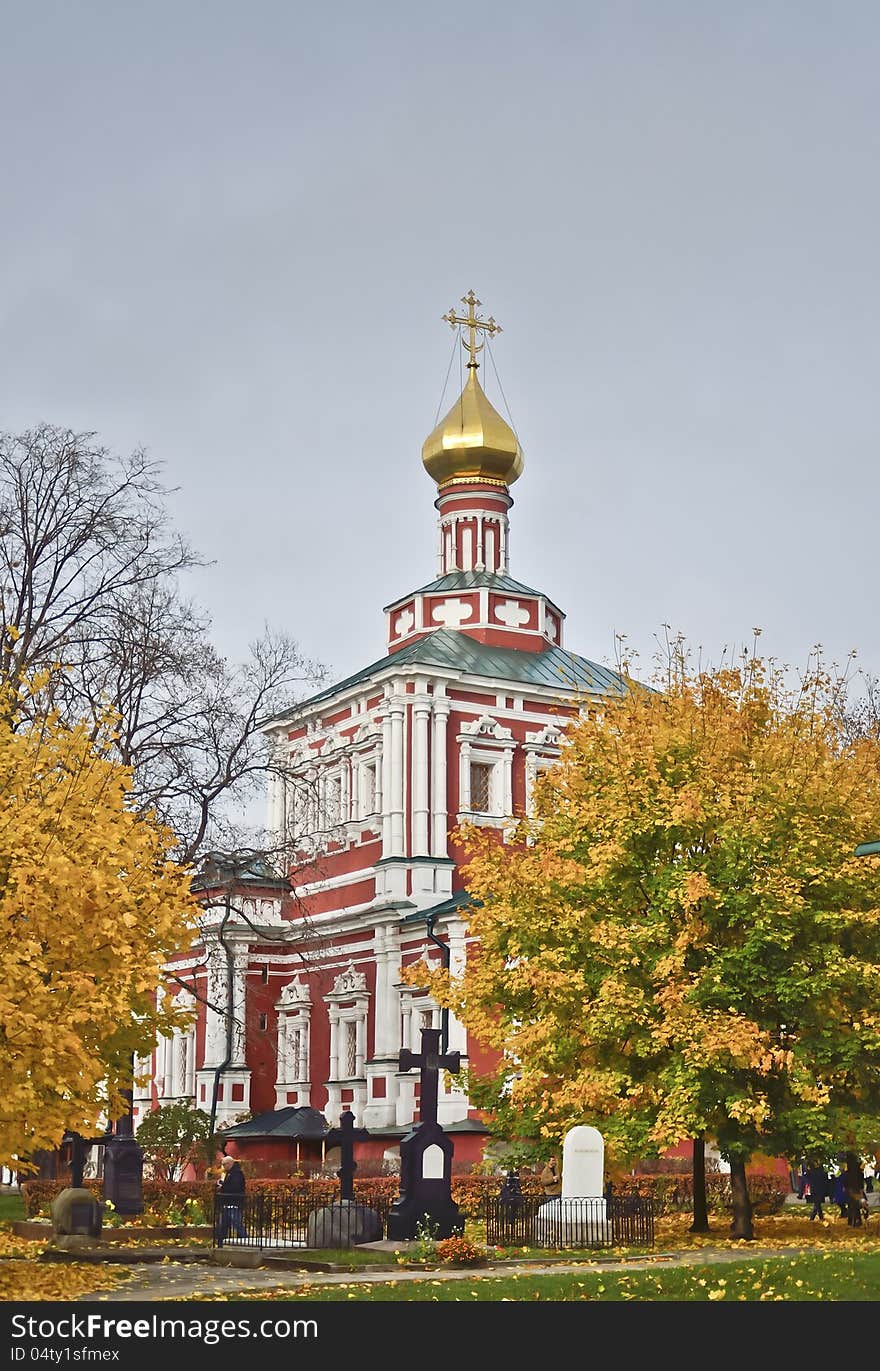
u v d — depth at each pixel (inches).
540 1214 1071.6
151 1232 1186.0
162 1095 2576.3
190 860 1544.0
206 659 1565.0
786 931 1081.4
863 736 1801.2
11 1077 779.4
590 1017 1087.0
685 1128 1034.7
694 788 1128.8
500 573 2613.2
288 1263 976.3
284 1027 2438.5
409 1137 1132.5
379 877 2284.7
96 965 834.2
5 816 832.3
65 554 1461.6
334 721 2497.5
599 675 2508.6
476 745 2357.3
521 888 1161.4
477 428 2623.0
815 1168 1254.9
